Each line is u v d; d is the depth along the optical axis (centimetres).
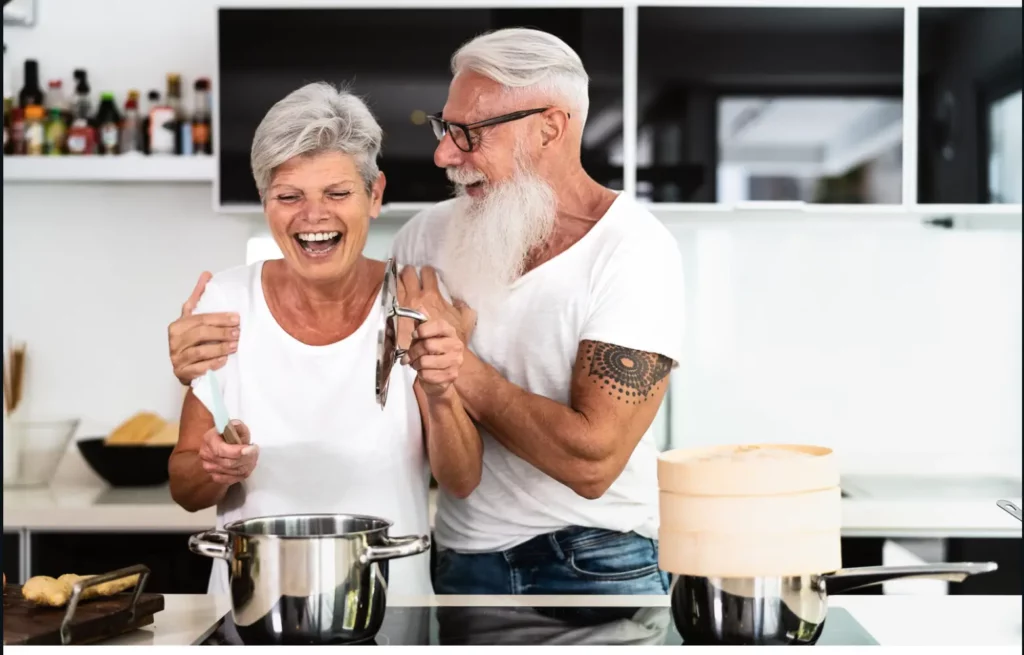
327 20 271
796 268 311
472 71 164
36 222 305
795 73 272
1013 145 271
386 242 304
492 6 271
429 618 122
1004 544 255
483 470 163
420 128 271
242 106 271
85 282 306
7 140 279
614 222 161
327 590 106
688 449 114
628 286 155
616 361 151
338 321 159
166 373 307
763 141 272
